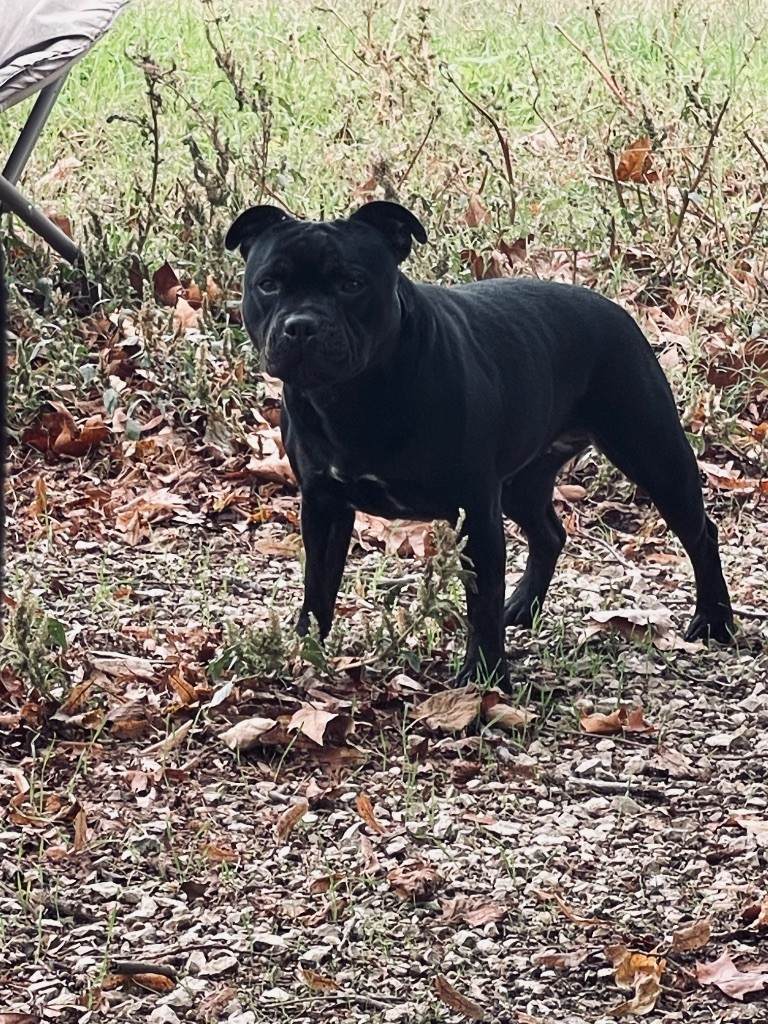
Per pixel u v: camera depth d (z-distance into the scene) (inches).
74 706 164.7
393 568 209.0
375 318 157.2
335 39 434.3
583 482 239.0
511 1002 122.8
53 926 131.0
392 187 270.5
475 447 166.6
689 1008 122.0
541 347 177.5
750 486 235.1
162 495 226.7
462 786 156.4
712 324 278.1
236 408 246.8
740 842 146.3
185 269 283.3
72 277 274.8
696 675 182.9
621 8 484.4
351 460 166.9
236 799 152.7
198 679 173.8
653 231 303.6
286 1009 121.4
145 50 315.3
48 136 370.6
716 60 436.5
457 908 134.7
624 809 152.6
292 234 158.6
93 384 250.7
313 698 169.2
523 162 349.1
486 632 172.6
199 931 131.2
